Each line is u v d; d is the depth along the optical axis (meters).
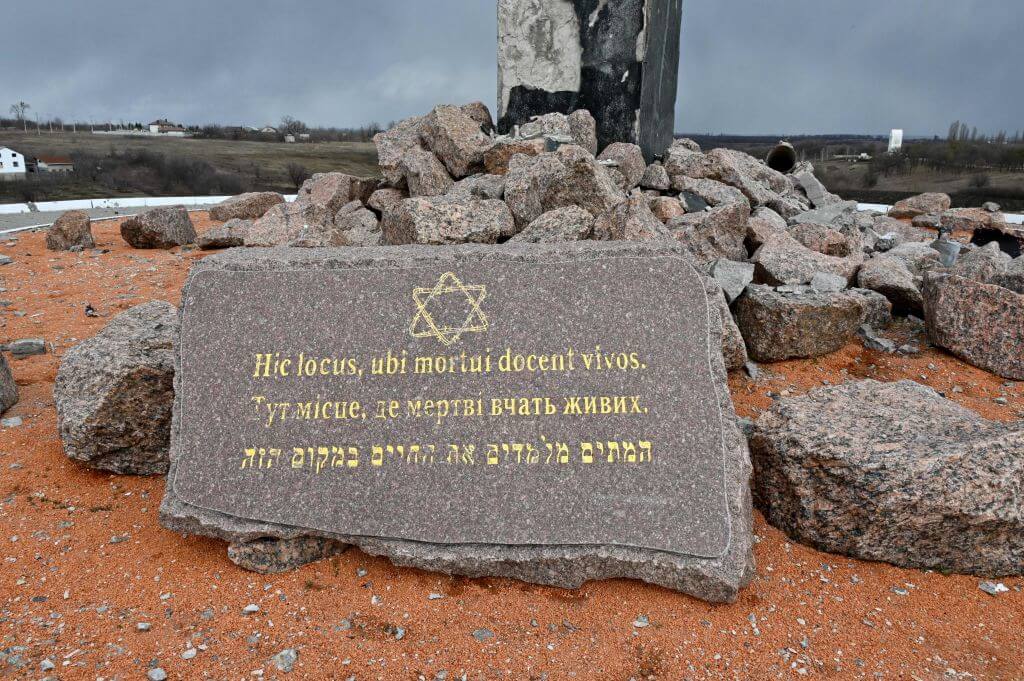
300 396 3.61
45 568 3.32
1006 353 5.45
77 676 2.70
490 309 3.71
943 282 5.73
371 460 3.48
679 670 2.86
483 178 7.71
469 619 3.12
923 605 3.25
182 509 3.45
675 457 3.44
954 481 3.26
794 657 2.94
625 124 9.15
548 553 3.27
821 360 5.58
